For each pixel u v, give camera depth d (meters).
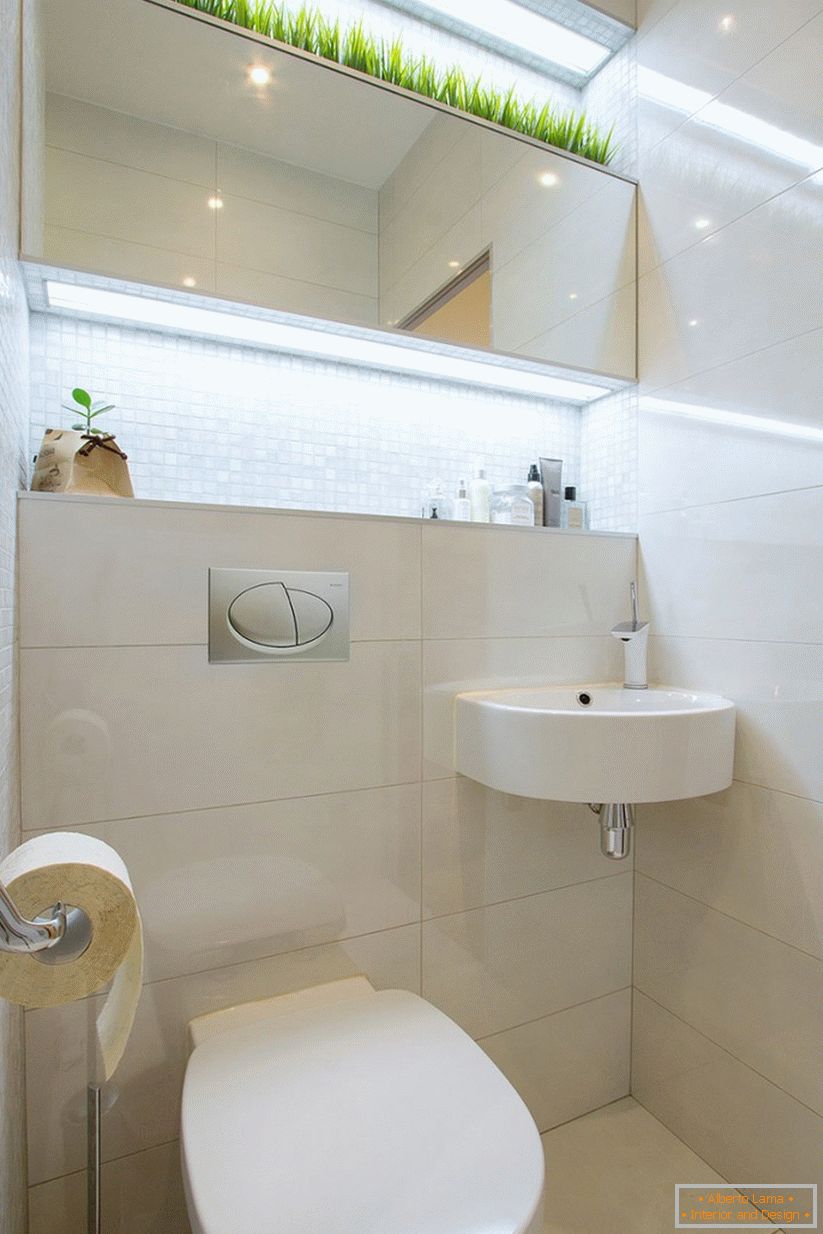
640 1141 1.45
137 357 1.34
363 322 1.35
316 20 1.39
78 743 1.03
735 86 1.34
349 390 1.54
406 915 1.30
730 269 1.36
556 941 1.49
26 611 0.99
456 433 1.67
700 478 1.43
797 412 1.22
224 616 1.12
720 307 1.38
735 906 1.34
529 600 1.44
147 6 1.22
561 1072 1.50
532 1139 0.78
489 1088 0.87
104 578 1.04
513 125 1.60
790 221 1.23
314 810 1.21
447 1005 1.36
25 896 0.46
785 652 1.25
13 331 0.93
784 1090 1.24
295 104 1.34
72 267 1.08
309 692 1.20
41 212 1.12
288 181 1.33
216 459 1.41
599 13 1.56
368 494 1.56
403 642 1.29
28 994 0.46
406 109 1.43
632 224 1.61
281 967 1.19
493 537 1.40
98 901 0.47
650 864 1.55
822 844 1.18
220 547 1.12
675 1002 1.48
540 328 1.51
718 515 1.39
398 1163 0.74
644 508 1.59
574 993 1.52
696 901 1.43
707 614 1.42
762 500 1.29
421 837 1.32
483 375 1.60
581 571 1.51
